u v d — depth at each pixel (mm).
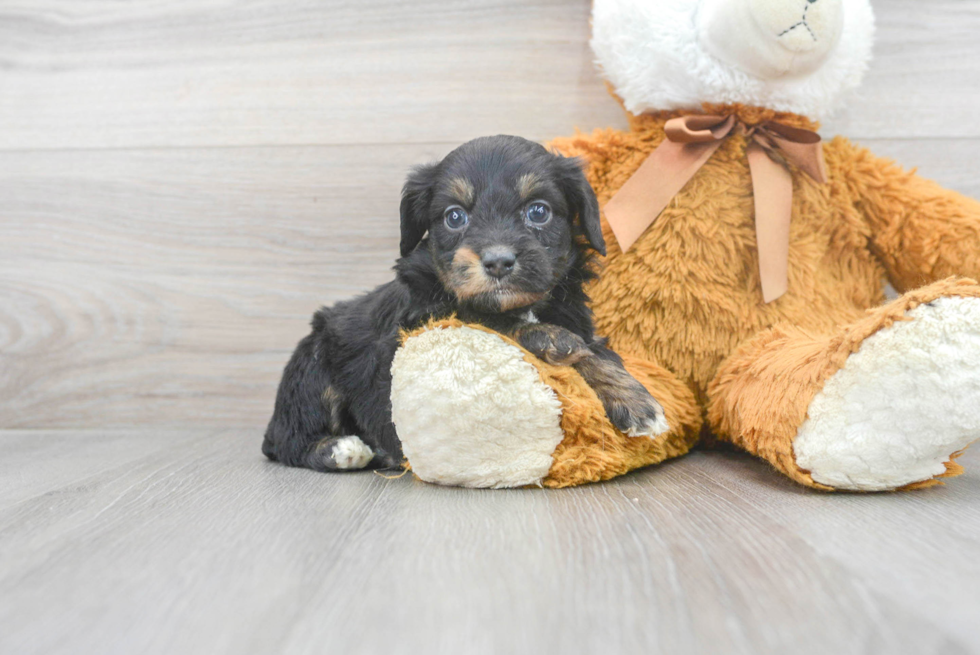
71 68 778
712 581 376
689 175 604
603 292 618
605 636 338
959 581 373
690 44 588
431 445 512
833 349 502
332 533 440
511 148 535
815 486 505
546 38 731
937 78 700
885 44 702
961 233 595
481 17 736
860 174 622
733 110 610
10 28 777
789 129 604
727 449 636
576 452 516
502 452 515
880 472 493
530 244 505
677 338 614
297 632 344
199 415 770
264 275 762
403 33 744
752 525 441
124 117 769
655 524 445
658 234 608
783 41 562
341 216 754
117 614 360
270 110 757
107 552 419
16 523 463
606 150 629
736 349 600
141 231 769
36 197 775
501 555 407
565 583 377
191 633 345
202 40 762
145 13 766
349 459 576
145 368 771
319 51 752
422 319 532
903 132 705
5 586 385
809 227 622
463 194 523
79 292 774
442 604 362
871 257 638
